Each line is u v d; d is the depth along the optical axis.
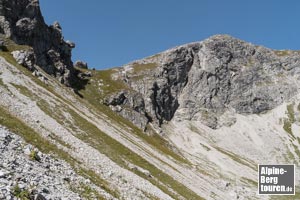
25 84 76.88
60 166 27.66
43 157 26.86
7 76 73.81
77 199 21.27
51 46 168.88
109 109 190.50
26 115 50.38
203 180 102.94
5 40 116.69
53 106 72.06
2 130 28.11
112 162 51.06
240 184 176.62
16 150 24.72
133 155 71.94
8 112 43.28
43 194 18.67
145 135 148.00
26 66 103.75
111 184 36.81
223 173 197.50
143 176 55.62
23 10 146.88
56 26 183.88
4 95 55.41
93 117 98.44
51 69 156.00
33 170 22.17
